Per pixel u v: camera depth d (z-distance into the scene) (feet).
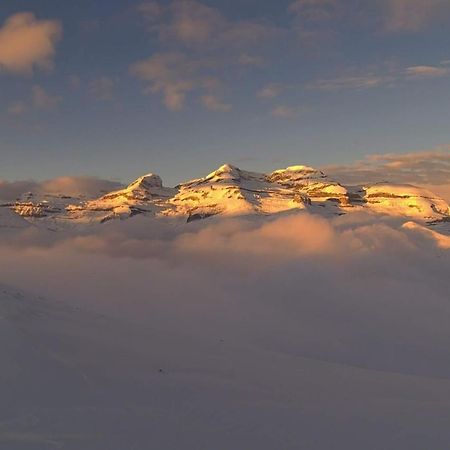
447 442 61.31
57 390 65.87
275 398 76.95
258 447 55.57
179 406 67.56
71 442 51.57
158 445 53.36
